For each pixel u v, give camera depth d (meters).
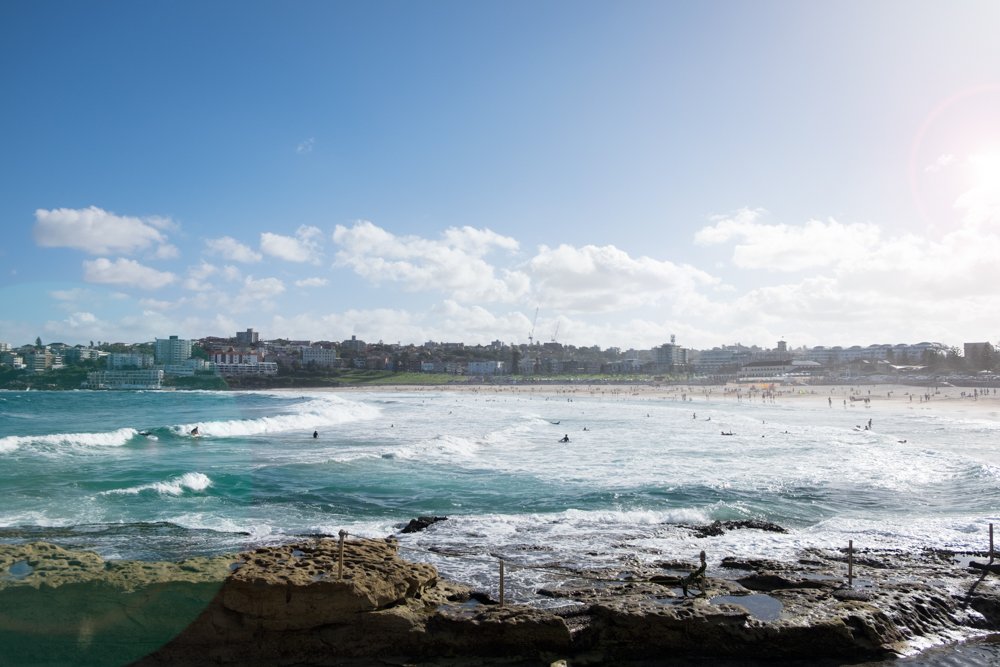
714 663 11.31
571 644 11.21
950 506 23.59
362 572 11.29
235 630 10.12
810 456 35.94
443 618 11.26
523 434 48.81
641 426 57.84
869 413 85.88
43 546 10.62
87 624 8.18
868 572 15.00
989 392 137.38
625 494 24.55
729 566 15.25
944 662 11.52
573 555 16.25
